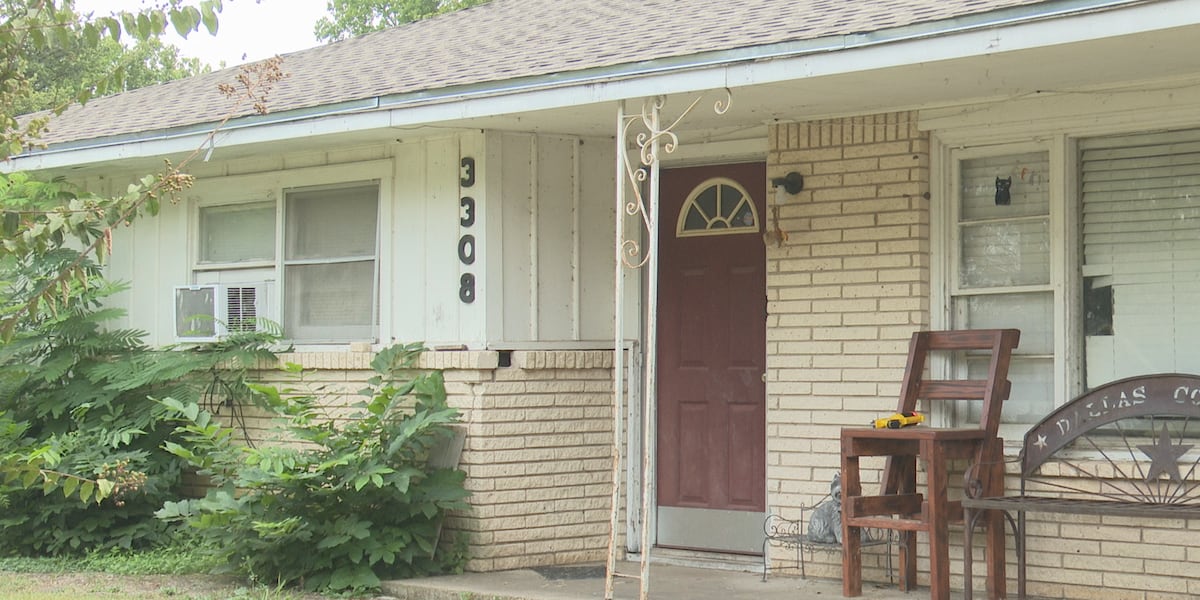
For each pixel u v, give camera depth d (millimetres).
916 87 7746
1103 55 6945
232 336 10133
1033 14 6352
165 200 11141
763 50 7117
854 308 8453
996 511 7602
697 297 9484
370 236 9992
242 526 8641
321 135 9336
